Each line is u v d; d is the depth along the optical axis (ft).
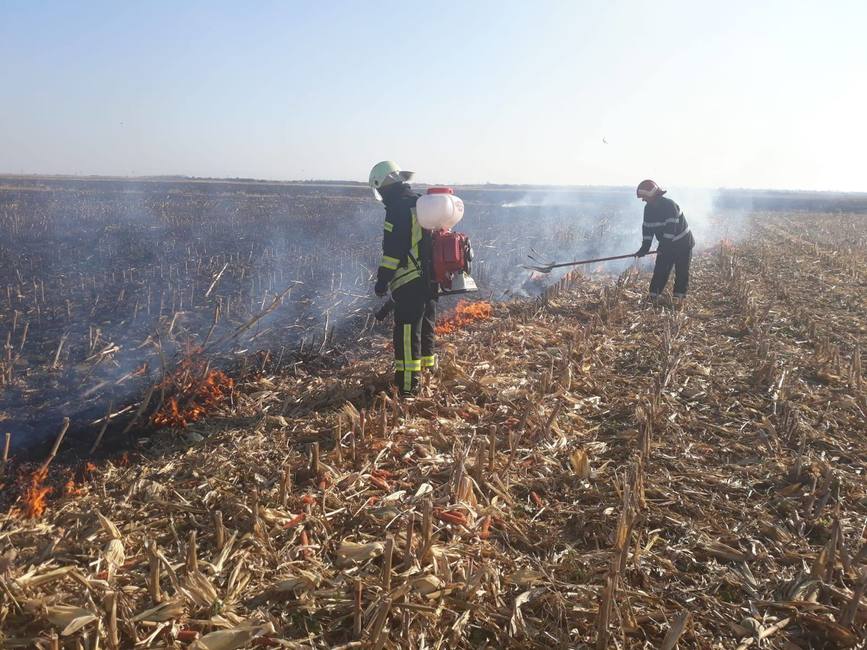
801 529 11.46
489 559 10.41
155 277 36.04
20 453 14.57
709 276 41.29
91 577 9.32
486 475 12.85
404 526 11.05
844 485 13.01
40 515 11.41
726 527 11.48
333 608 9.14
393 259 17.13
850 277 40.01
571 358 20.80
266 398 17.87
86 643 8.01
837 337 25.18
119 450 14.83
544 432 14.93
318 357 22.41
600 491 12.65
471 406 16.75
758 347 22.30
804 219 104.17
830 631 8.96
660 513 11.90
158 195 112.27
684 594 9.75
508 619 9.11
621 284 34.22
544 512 12.04
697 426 16.08
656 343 23.54
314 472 12.94
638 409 16.07
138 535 10.76
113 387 18.74
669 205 30.86
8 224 55.83
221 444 14.78
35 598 8.67
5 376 19.06
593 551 10.72
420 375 18.01
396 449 14.10
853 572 10.03
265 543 10.44
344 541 10.58
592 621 9.10
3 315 26.73
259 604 9.23
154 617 8.60
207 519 11.39
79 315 27.17
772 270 42.63
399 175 17.60
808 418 16.62
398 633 8.66
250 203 99.09
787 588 9.86
